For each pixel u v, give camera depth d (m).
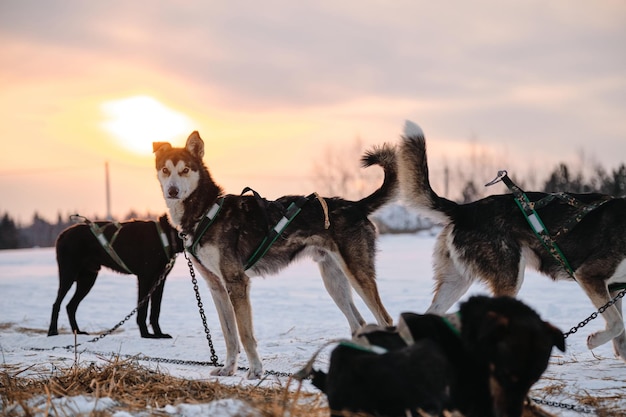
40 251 37.34
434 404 3.47
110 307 13.04
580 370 6.18
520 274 6.66
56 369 5.91
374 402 3.48
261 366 6.30
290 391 5.08
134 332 9.98
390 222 39.28
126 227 9.56
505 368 3.79
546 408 4.86
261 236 6.84
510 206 6.69
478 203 6.87
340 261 7.14
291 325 9.82
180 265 22.81
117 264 9.54
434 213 6.98
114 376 5.34
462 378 3.87
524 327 3.82
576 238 6.48
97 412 4.20
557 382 5.65
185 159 6.81
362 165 7.47
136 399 4.82
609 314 6.32
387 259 22.16
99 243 9.59
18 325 10.88
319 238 7.10
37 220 54.44
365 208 7.33
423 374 3.55
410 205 7.07
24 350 7.99
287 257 7.07
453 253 6.87
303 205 7.03
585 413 4.77
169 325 10.45
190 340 8.69
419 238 34.22
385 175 7.43
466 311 4.05
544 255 6.62
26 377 5.71
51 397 4.62
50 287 17.00
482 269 6.70
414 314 4.01
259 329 9.51
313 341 8.32
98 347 8.22
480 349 3.86
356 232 7.16
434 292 7.09
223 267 6.60
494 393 3.84
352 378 3.56
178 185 6.70
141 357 7.28
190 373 6.30
